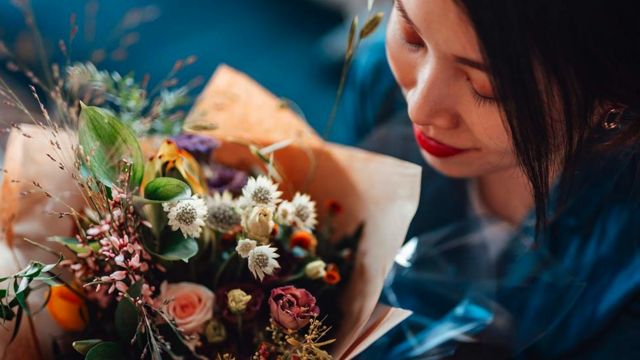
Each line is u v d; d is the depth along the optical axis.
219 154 0.76
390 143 0.92
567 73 0.54
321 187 0.75
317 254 0.69
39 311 0.63
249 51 1.39
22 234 0.66
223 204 0.63
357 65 1.03
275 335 0.60
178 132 0.76
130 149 0.59
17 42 1.29
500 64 0.53
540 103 0.56
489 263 0.83
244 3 1.45
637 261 0.81
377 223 0.70
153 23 1.39
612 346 0.80
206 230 0.63
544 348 0.83
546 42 0.52
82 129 0.59
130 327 0.59
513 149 0.61
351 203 0.73
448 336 0.76
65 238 0.63
